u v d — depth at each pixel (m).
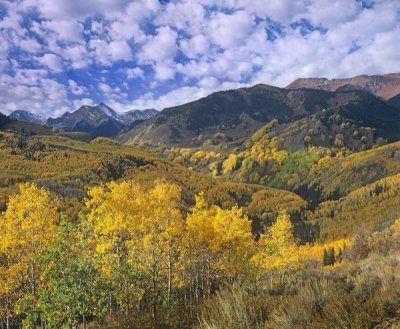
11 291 23.86
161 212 22.09
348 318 4.43
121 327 10.95
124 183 20.84
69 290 14.50
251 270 18.75
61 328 14.55
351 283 7.39
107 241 19.45
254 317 5.32
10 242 22.02
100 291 15.56
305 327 4.64
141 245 20.86
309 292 5.52
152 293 16.89
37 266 22.97
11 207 22.75
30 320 16.64
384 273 7.11
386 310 4.41
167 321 10.03
